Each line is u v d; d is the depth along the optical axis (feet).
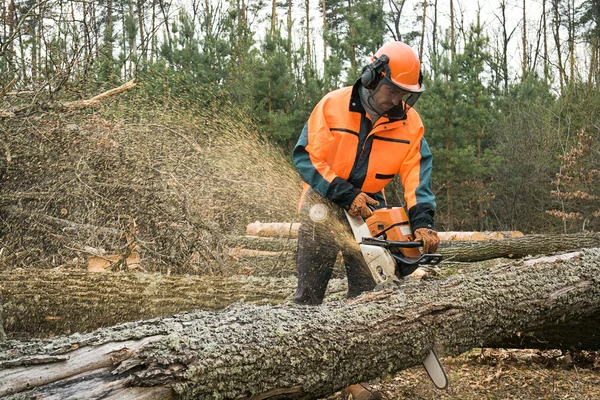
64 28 21.27
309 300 11.37
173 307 13.19
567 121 51.01
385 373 8.28
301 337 7.31
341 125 11.00
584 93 52.60
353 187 10.36
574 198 42.24
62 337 6.78
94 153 17.74
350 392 10.27
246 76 37.73
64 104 18.33
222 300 13.44
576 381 11.33
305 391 7.30
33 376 5.71
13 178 17.87
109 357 6.06
